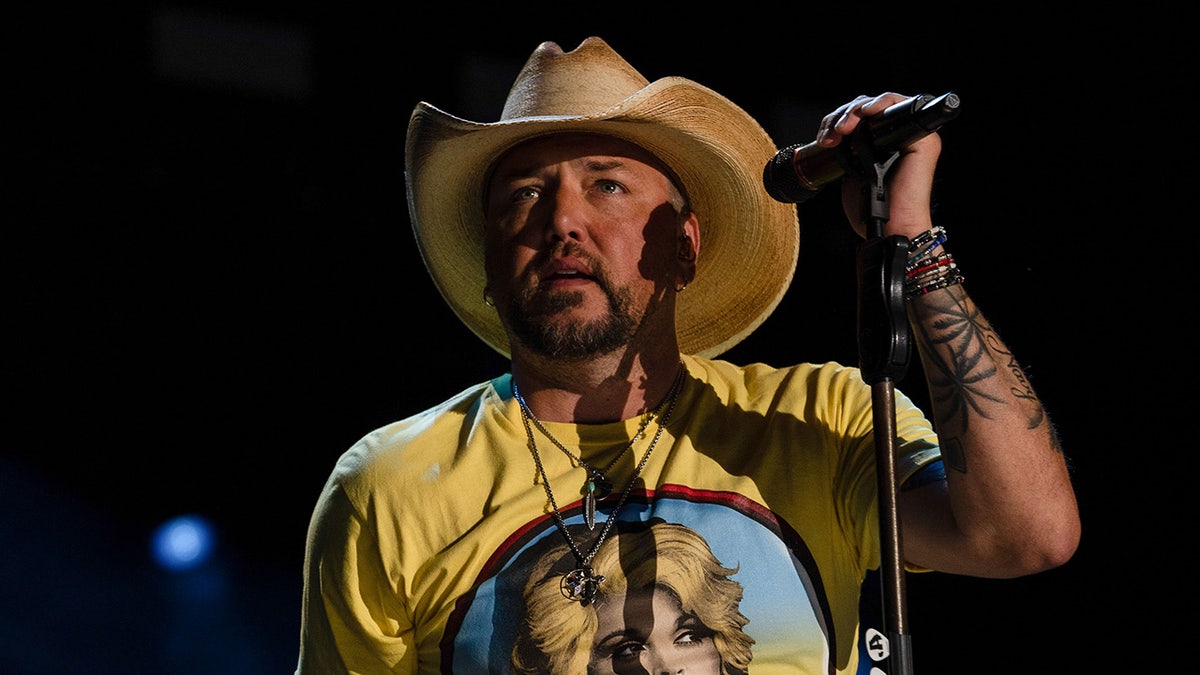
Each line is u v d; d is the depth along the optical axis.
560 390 8.04
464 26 18.39
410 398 20.52
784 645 7.18
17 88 18.11
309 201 19.67
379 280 20.22
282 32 18.50
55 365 19.75
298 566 21.28
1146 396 16.25
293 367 20.36
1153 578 16.34
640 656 7.11
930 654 17.69
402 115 18.95
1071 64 16.34
